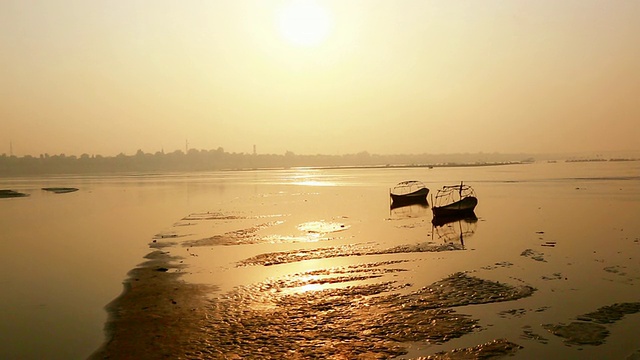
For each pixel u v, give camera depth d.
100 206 55.19
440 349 11.66
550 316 13.62
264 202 52.94
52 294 17.92
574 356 11.13
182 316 14.65
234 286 17.81
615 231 27.19
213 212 44.00
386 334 12.62
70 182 129.25
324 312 14.42
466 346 11.79
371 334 12.66
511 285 16.62
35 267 22.78
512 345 11.77
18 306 16.48
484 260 20.67
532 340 12.05
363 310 14.48
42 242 30.31
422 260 21.02
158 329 13.63
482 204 44.22
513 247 23.30
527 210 38.66
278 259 22.17
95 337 13.40
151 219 40.69
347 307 14.80
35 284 19.50
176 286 18.16
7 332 13.98
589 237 25.45
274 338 12.59
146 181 124.88
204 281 18.75
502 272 18.48
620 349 11.42
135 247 27.25
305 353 11.64
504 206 42.09
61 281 19.89
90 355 12.16
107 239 30.58
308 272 19.48
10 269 22.45
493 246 23.72
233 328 13.42
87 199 66.56
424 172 142.00
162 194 72.31
